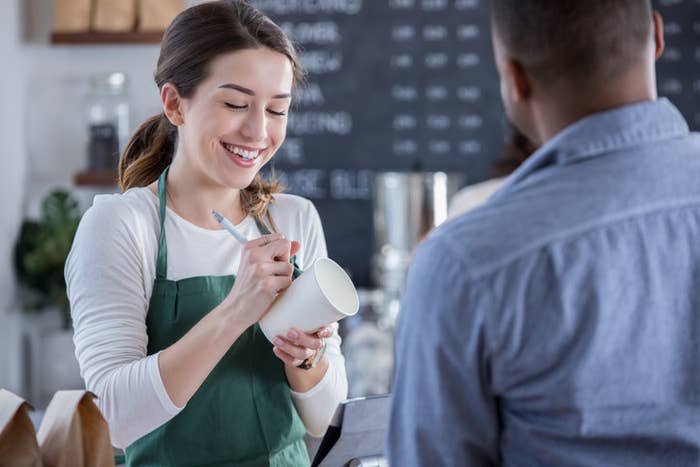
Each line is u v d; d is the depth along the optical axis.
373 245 4.88
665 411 1.21
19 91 3.89
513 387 1.21
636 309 1.20
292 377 1.93
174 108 1.93
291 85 1.93
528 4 1.22
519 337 1.19
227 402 1.88
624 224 1.20
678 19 4.80
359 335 3.97
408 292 1.25
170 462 1.86
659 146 1.24
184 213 1.97
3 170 3.77
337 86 4.82
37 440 1.52
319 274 1.77
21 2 3.88
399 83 4.82
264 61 1.84
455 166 4.84
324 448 1.69
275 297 1.80
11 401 1.47
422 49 4.80
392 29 4.79
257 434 1.90
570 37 1.21
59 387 3.76
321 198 4.88
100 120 3.87
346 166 4.86
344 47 4.80
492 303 1.19
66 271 1.95
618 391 1.20
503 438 1.25
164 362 1.76
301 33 4.81
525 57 1.24
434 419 1.22
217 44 1.83
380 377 3.91
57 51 3.96
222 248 1.97
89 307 1.86
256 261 1.76
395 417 1.26
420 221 4.18
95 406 1.55
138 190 2.00
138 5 3.79
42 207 3.88
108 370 1.81
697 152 1.25
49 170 4.00
